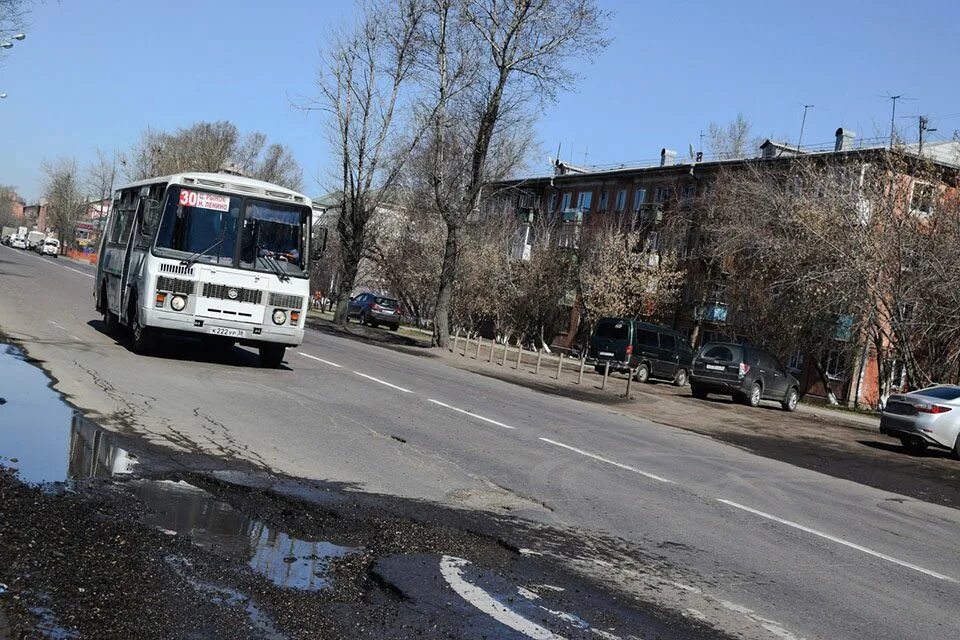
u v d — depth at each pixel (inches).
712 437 659.4
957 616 243.1
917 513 431.8
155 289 584.4
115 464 286.0
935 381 1215.6
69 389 430.6
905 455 729.6
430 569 217.9
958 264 1130.0
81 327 780.0
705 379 1064.8
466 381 820.0
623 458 462.6
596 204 2361.0
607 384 1117.7
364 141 1600.6
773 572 265.6
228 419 409.4
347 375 685.9
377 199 1640.0
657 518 320.5
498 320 2199.8
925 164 1189.1
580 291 2063.2
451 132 1333.7
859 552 311.4
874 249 1167.0
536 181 2512.3
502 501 312.3
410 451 390.6
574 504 324.8
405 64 1552.7
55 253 3597.4
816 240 1232.2
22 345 584.7
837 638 210.2
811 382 1648.6
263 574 196.5
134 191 721.6
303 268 628.7
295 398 512.1
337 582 198.7
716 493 395.5
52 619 155.4
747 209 1412.4
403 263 2148.1
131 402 417.1
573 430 553.6
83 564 184.2
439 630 177.3
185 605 170.4
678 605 218.1
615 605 210.2
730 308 1521.9
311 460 340.2
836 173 1280.8
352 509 268.4
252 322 611.8
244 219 610.5
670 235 1891.0
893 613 237.9
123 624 157.3
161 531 217.3
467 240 2041.1
